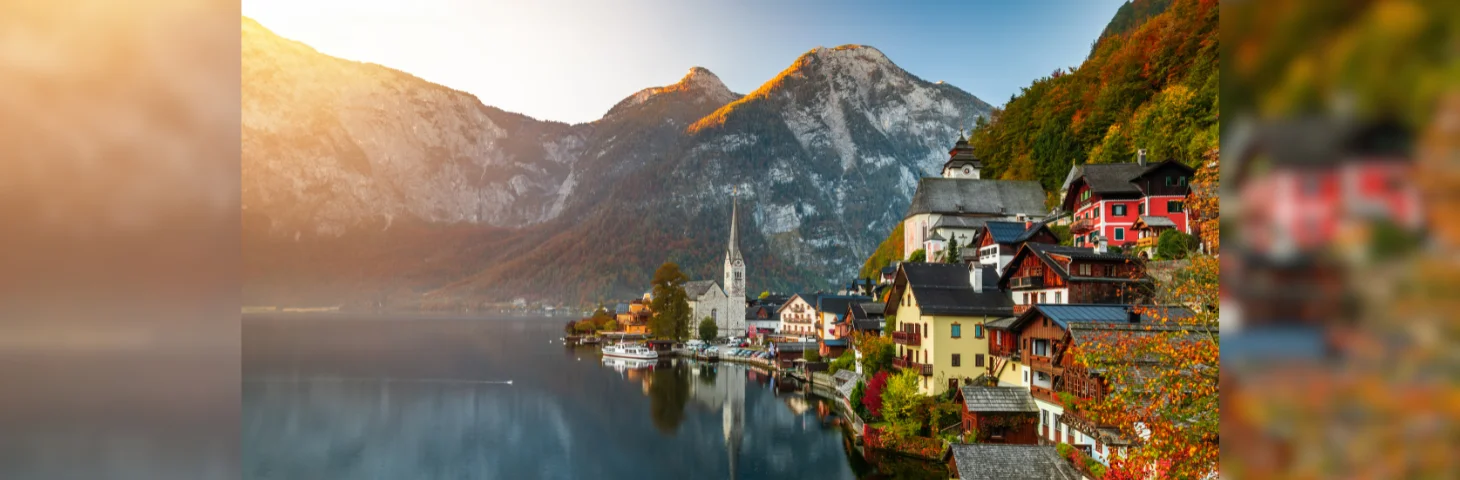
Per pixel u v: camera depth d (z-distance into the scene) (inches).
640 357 4825.3
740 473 2009.1
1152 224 2346.2
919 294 2023.9
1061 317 1514.5
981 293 2049.7
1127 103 3582.7
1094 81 4178.2
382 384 3634.4
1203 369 666.2
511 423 2738.7
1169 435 649.0
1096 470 1185.4
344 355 4980.3
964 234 3914.9
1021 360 1697.8
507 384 3686.0
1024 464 1273.4
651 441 2432.3
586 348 5954.7
